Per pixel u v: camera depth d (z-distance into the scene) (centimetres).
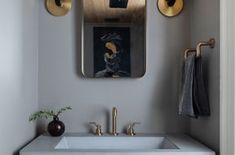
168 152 136
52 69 187
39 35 187
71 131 187
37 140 162
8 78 132
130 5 188
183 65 175
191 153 137
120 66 187
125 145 175
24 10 157
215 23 147
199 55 155
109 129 187
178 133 188
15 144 141
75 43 188
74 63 188
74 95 187
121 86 188
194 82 156
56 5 188
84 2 187
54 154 134
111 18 188
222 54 137
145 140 176
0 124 122
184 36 190
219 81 140
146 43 188
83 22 187
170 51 190
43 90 187
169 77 189
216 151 144
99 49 187
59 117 186
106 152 134
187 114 158
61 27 188
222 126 137
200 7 170
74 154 133
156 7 190
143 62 188
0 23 123
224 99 136
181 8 190
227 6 135
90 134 182
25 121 158
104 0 188
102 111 187
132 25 188
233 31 131
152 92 189
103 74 187
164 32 190
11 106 136
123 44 188
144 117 188
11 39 137
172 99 189
